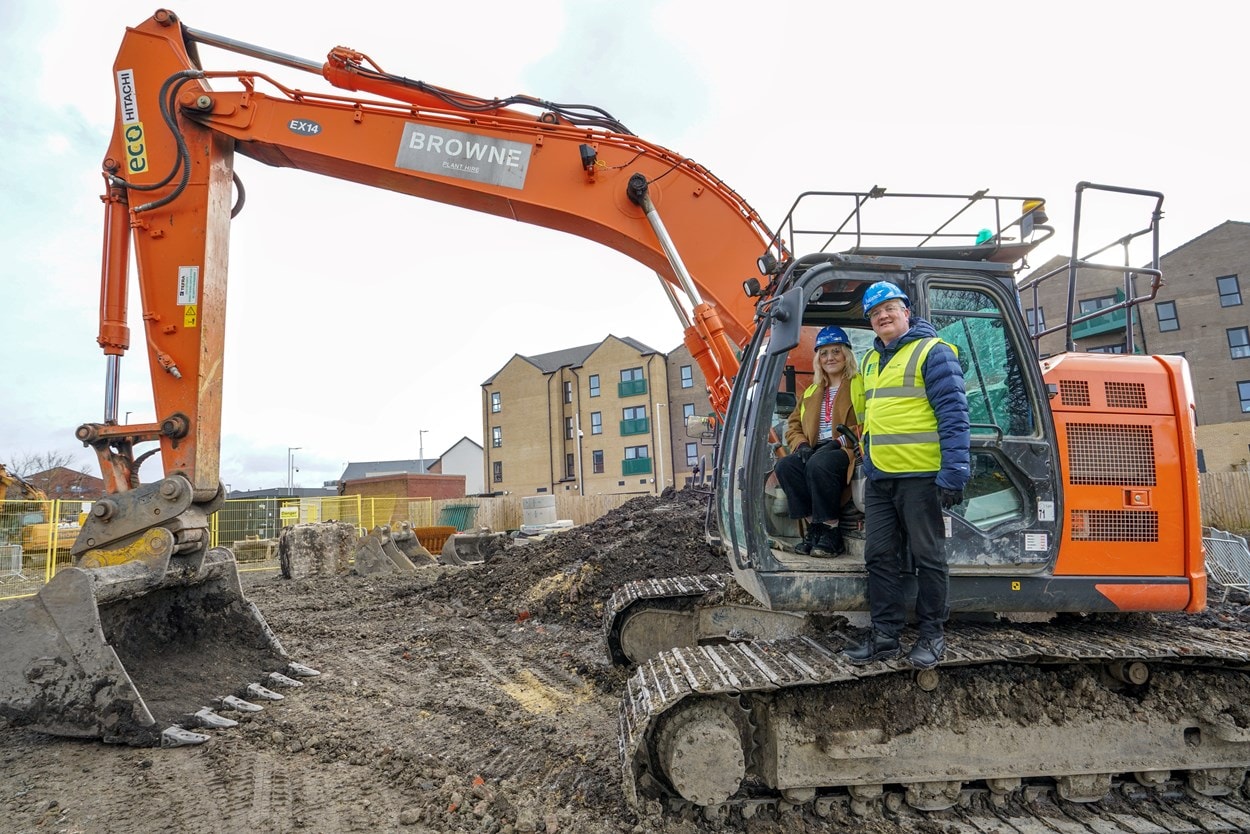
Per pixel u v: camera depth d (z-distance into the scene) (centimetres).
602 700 521
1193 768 355
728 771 320
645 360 3931
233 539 1891
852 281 374
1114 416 376
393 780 389
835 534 388
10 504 1318
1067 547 362
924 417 329
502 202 587
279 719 475
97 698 438
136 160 549
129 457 537
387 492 3788
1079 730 353
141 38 558
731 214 576
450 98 586
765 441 359
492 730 462
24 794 367
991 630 370
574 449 4125
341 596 1024
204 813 349
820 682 323
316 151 570
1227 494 1980
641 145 580
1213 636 369
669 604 565
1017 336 368
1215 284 2894
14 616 448
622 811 341
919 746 344
